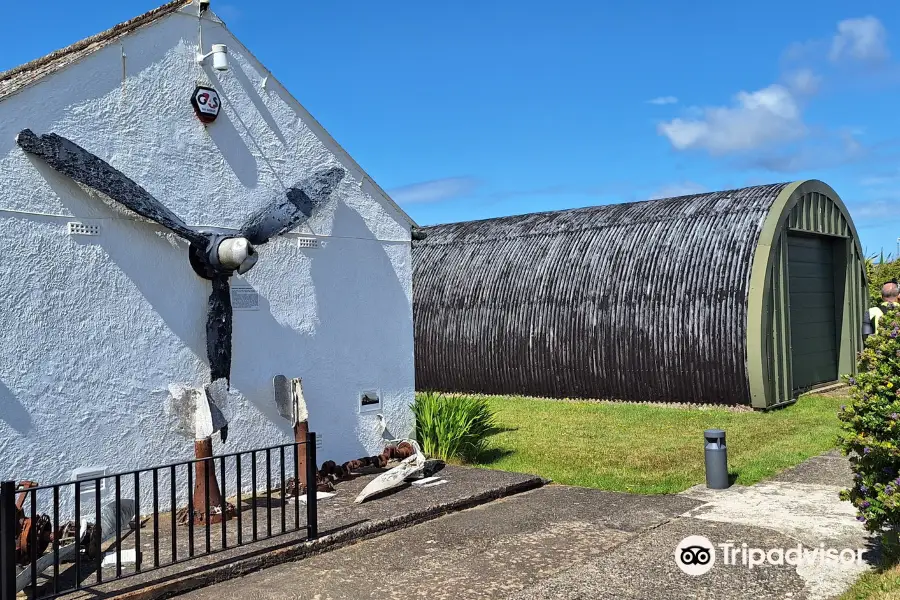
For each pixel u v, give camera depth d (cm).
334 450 1021
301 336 988
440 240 2259
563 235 1952
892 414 588
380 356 1092
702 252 1641
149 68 846
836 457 1098
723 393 1559
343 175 1048
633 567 663
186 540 732
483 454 1174
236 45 932
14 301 732
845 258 1964
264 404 941
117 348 807
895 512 591
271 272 956
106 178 790
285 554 696
